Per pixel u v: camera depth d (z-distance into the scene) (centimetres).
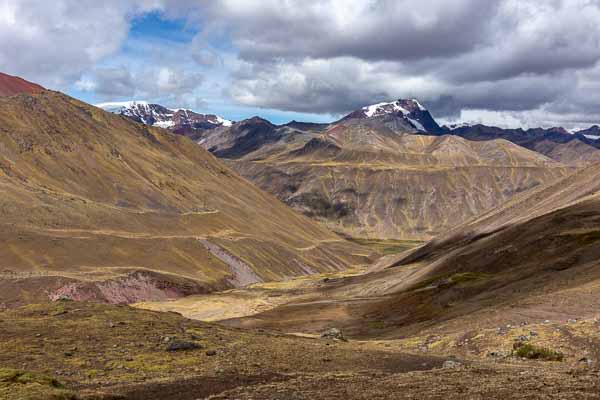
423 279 13162
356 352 5188
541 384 2833
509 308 6450
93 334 5656
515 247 10819
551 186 18438
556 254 9369
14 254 18500
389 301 11762
